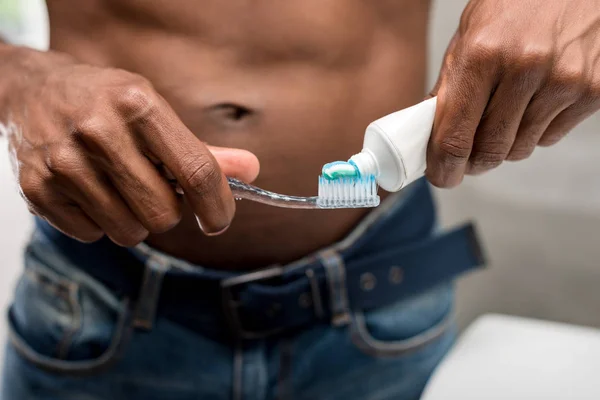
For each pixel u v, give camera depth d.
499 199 0.84
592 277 0.81
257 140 0.47
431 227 0.58
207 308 0.51
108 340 0.53
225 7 0.46
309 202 0.35
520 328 0.52
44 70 0.42
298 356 0.53
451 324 0.60
